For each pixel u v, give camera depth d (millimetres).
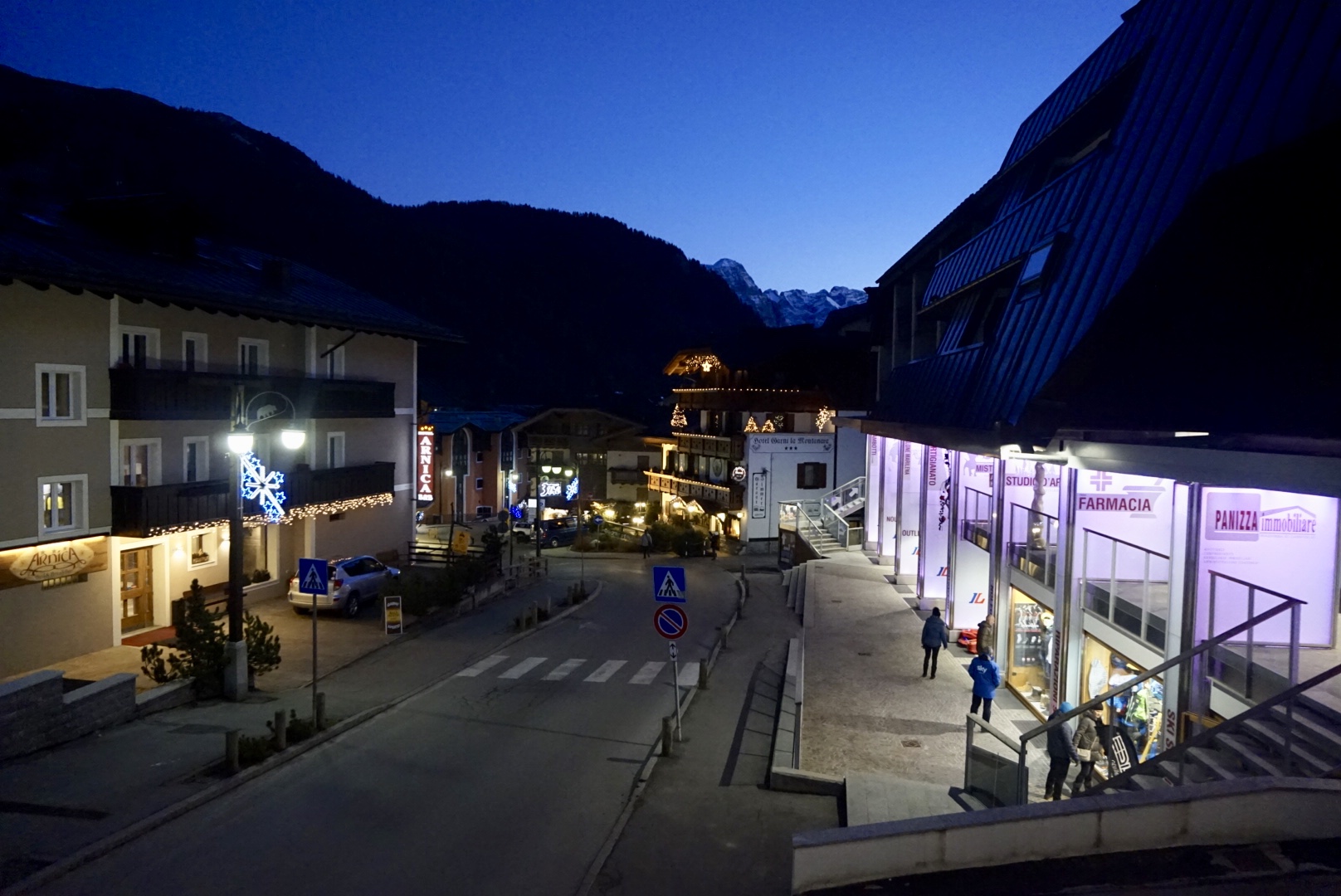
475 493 69938
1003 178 21156
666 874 9430
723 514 57594
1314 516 10430
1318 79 9445
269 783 11906
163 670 16141
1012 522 16875
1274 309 9211
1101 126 17312
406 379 33875
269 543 27406
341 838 10180
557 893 8969
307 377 27656
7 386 17922
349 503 28719
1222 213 10266
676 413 67625
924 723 14703
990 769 10688
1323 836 7016
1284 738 8586
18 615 18281
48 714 12727
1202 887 6387
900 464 28859
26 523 18328
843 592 26859
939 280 22703
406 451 33969
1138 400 10500
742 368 56438
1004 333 15445
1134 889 6516
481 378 156125
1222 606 10344
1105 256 12469
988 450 14008
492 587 31750
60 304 19156
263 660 17203
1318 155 9109
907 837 7539
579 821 10969
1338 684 9219
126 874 9023
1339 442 7336
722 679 19312
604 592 34562
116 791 11117
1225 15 12688
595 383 180000
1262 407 8508
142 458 21969
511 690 17984
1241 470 8547
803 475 53875
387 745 13914
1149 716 11195
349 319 27406
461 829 10578
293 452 27391
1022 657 16484
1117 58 17562
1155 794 7305
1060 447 12031
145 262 22125
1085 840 7340
